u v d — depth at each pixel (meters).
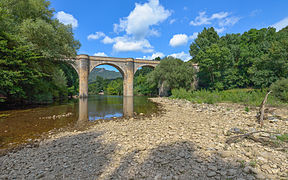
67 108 20.81
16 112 16.73
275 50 28.39
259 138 5.84
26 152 6.07
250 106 17.84
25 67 18.62
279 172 3.57
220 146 5.38
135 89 78.81
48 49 20.64
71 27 24.23
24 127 10.41
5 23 16.36
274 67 29.64
